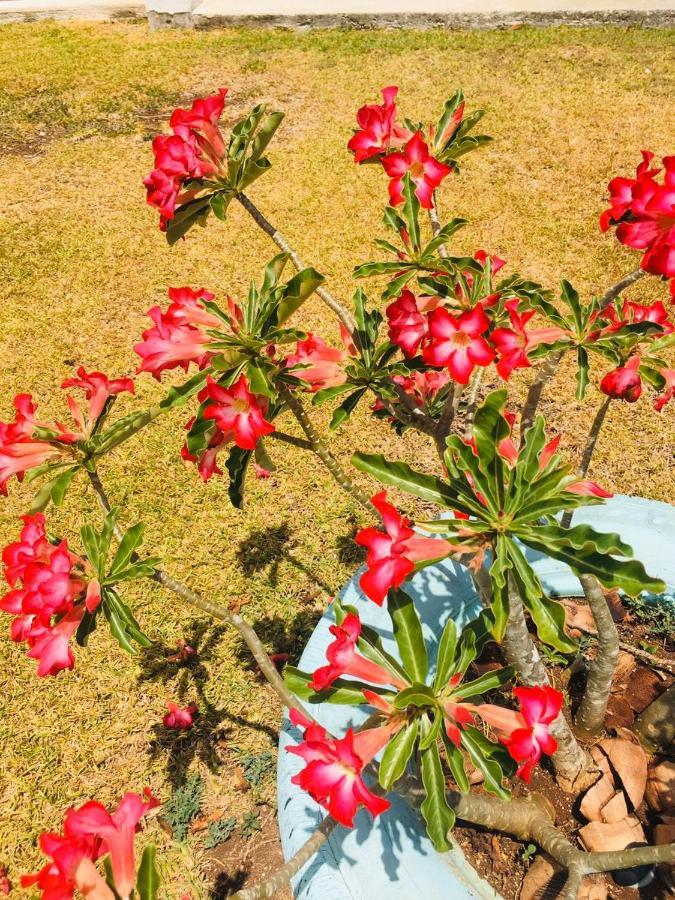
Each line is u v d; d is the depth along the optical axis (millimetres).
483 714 1528
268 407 1748
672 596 2629
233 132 1705
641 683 2561
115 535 3576
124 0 9953
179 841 2570
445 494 1586
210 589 3334
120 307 4988
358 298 1942
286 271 5070
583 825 2275
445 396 2363
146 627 3205
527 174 5918
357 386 1885
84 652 3145
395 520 1457
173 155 1607
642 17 8352
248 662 3064
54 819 2678
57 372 4512
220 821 2611
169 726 2812
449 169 1840
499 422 1484
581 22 8508
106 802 2705
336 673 1522
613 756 2322
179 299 1687
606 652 2141
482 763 1604
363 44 8445
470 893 1999
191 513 3648
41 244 5652
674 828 2131
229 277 5137
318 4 9258
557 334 1821
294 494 3699
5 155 6953
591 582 1966
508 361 1701
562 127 6527
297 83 7695
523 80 7387
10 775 2799
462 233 5273
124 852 1316
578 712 2410
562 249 5059
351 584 2672
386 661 1711
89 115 7465
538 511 1522
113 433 1679
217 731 2861
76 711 2963
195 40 8945
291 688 1721
